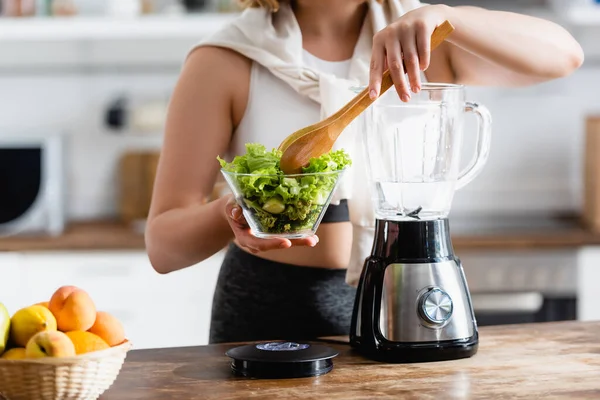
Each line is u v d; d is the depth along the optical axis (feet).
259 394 4.16
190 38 12.67
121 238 10.92
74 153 12.75
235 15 11.57
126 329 10.83
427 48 4.50
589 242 10.68
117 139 12.79
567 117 12.70
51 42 12.58
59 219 11.54
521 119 12.70
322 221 5.57
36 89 12.67
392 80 4.54
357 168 5.52
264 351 4.61
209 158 5.61
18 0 11.65
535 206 12.78
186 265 5.51
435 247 4.73
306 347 4.71
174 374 4.54
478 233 10.97
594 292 10.78
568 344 4.97
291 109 5.68
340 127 4.34
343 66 5.84
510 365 4.58
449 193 4.86
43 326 4.12
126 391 4.26
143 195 12.44
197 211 5.26
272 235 4.24
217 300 5.99
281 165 4.24
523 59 5.19
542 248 10.71
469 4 12.08
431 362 4.67
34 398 3.95
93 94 12.73
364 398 4.07
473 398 4.04
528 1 12.18
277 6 5.77
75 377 3.97
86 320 4.22
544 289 10.77
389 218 4.82
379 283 4.73
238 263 5.85
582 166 12.09
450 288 4.71
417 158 4.80
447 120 4.76
